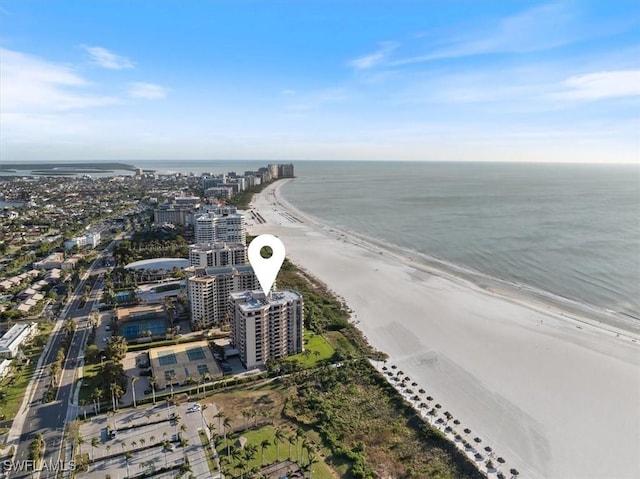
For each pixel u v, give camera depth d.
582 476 117.94
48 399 148.38
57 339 196.75
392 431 135.88
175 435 132.50
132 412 143.88
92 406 146.00
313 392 156.50
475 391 156.25
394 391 156.75
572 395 153.25
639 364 173.50
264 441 120.50
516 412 144.25
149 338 197.00
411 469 120.25
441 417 141.88
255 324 171.75
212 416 142.50
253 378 165.25
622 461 122.94
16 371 167.62
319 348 190.00
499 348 187.50
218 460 122.19
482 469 119.94
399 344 193.25
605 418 141.00
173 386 159.38
